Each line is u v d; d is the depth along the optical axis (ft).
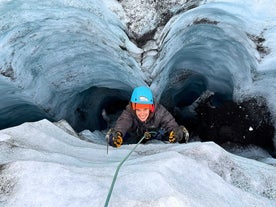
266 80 14.49
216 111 18.42
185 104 23.98
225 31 14.14
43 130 8.31
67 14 13.75
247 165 6.83
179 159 5.73
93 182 4.90
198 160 6.36
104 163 6.43
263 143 15.74
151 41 16.84
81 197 4.60
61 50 15.61
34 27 13.55
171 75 18.72
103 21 15.33
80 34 14.56
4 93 15.01
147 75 15.93
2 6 13.12
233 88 17.31
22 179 5.11
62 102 19.26
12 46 13.12
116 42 15.34
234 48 14.70
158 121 9.09
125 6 16.94
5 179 5.16
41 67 15.65
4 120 17.84
